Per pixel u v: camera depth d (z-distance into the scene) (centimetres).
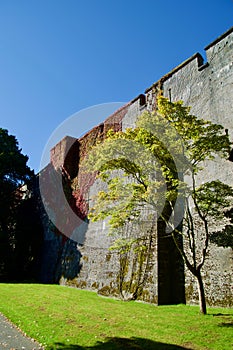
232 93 1072
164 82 1408
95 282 1404
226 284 913
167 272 1077
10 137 2461
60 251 1845
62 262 1777
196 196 871
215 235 880
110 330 695
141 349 575
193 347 582
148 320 778
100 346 590
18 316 850
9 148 2406
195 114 1198
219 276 940
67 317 816
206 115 1150
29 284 1644
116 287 1220
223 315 788
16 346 598
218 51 1176
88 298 1152
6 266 2059
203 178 1093
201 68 1227
